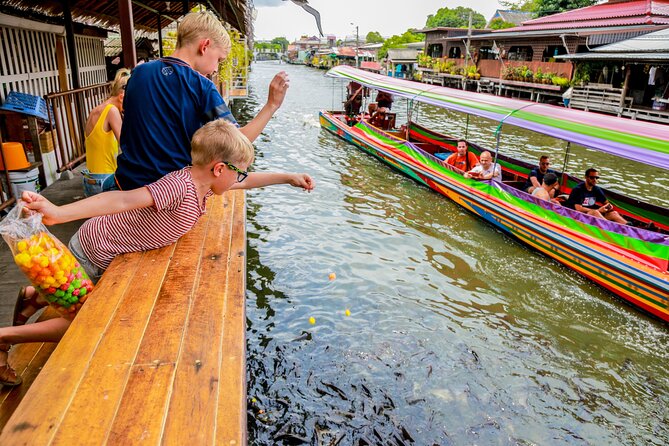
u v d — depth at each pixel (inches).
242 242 120.6
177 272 100.7
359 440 159.8
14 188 208.1
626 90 845.2
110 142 166.9
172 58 104.3
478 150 479.5
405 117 957.8
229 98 924.0
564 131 318.0
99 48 471.5
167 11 522.0
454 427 167.6
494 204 352.5
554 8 1535.4
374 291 254.7
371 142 568.4
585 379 197.8
